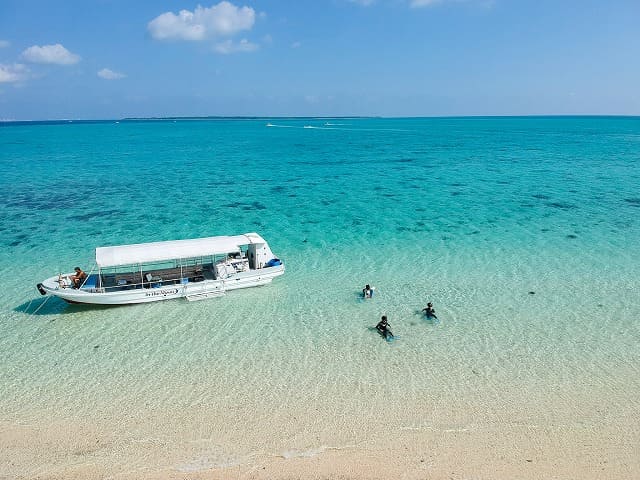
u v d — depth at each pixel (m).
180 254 20.41
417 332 17.89
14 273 24.41
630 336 17.42
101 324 18.70
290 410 13.41
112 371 15.45
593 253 26.62
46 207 39.59
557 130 171.88
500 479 10.89
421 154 83.06
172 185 50.62
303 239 30.17
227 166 67.00
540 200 40.97
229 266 21.98
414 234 30.91
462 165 66.12
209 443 12.12
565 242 28.67
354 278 23.41
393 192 45.91
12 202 41.47
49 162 71.94
